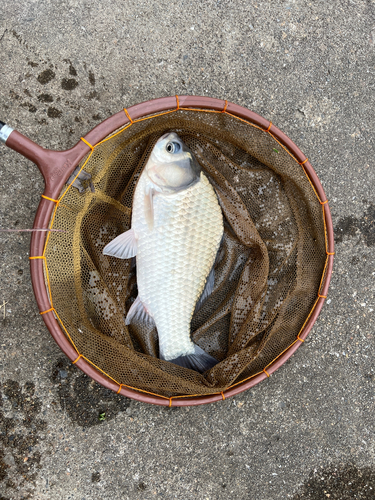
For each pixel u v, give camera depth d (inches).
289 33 29.1
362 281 29.7
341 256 29.6
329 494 29.0
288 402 29.0
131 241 25.7
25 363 27.3
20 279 27.4
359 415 29.5
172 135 25.1
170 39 28.3
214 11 28.5
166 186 25.4
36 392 27.4
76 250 24.7
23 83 27.5
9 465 27.1
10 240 27.3
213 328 27.5
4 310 27.3
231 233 27.3
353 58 29.6
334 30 29.5
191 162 25.3
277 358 26.0
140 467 27.9
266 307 26.8
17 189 27.4
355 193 29.7
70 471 27.5
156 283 25.9
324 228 26.4
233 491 28.4
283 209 27.0
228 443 28.5
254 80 29.0
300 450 29.0
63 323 24.1
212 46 28.6
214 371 26.1
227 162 26.6
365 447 29.5
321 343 29.5
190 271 26.0
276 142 25.6
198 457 28.3
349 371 29.6
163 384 25.2
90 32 27.8
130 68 28.1
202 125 25.7
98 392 27.7
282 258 27.0
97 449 27.7
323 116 29.5
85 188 24.4
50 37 27.6
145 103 23.8
